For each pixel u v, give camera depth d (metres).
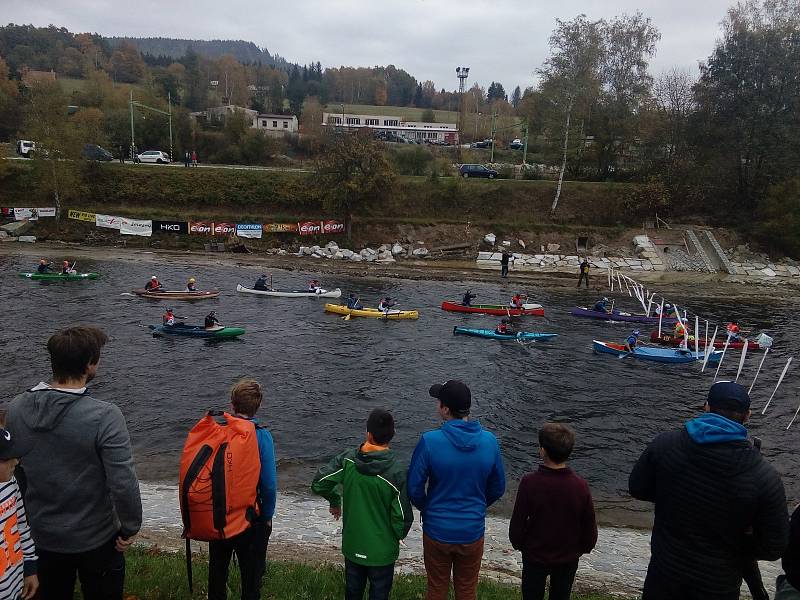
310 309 35.12
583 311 36.22
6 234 51.16
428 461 5.89
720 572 4.68
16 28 175.75
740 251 55.22
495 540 12.67
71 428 4.53
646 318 35.31
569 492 5.88
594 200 60.78
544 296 41.75
